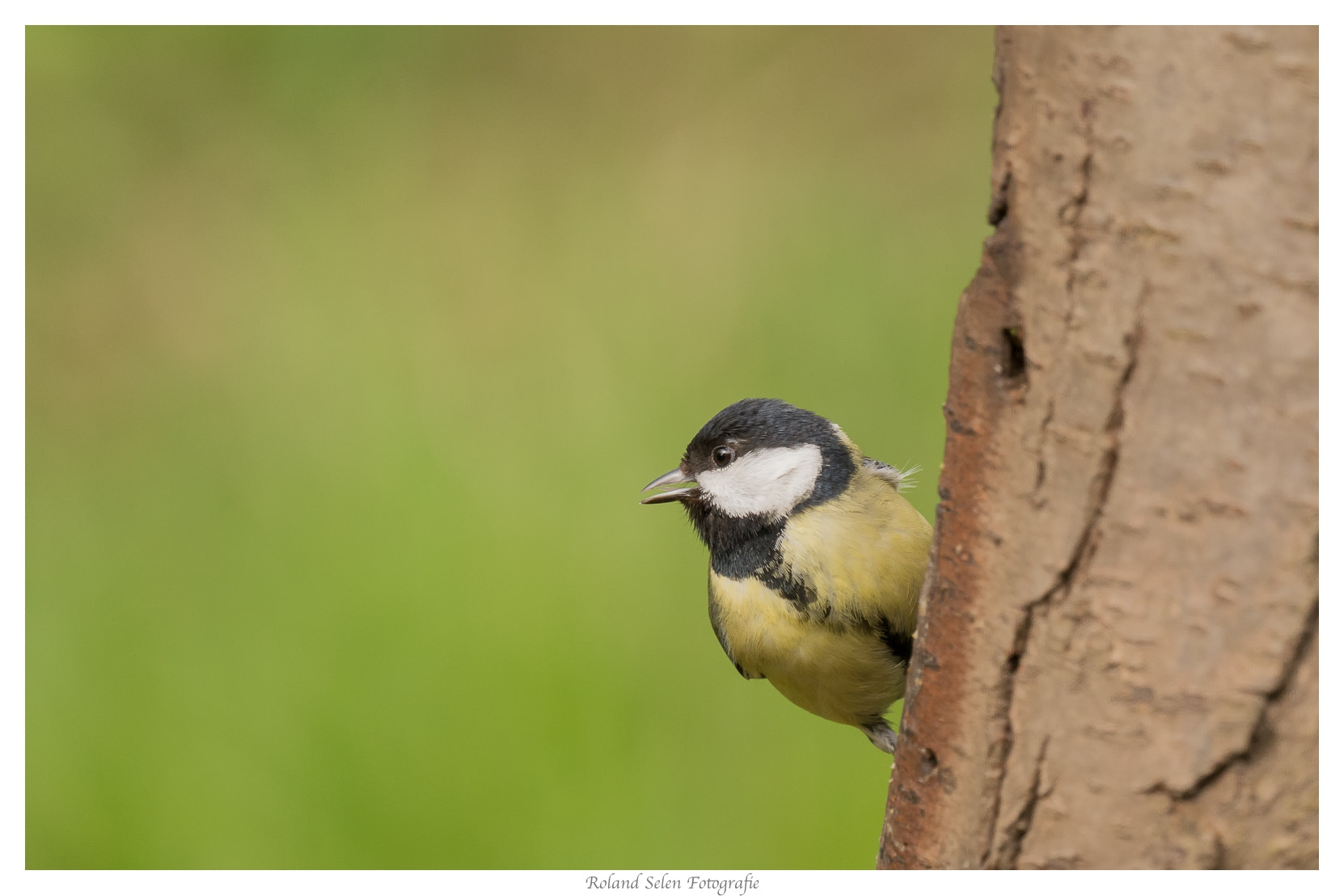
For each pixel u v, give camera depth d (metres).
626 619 9.77
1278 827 3.74
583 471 10.81
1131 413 3.86
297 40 14.09
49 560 10.52
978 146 13.00
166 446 11.55
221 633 10.01
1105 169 3.85
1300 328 3.62
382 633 9.77
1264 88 3.63
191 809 9.31
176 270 13.02
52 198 13.27
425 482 10.86
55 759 9.48
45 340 12.52
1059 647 4.06
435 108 14.11
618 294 12.55
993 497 4.20
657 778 9.23
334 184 13.70
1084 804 4.03
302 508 10.76
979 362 4.20
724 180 13.25
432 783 9.23
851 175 12.98
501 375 11.67
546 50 14.59
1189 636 3.80
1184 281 3.75
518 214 13.27
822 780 9.20
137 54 13.82
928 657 4.46
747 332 11.75
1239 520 3.71
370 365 12.03
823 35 14.02
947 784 4.42
